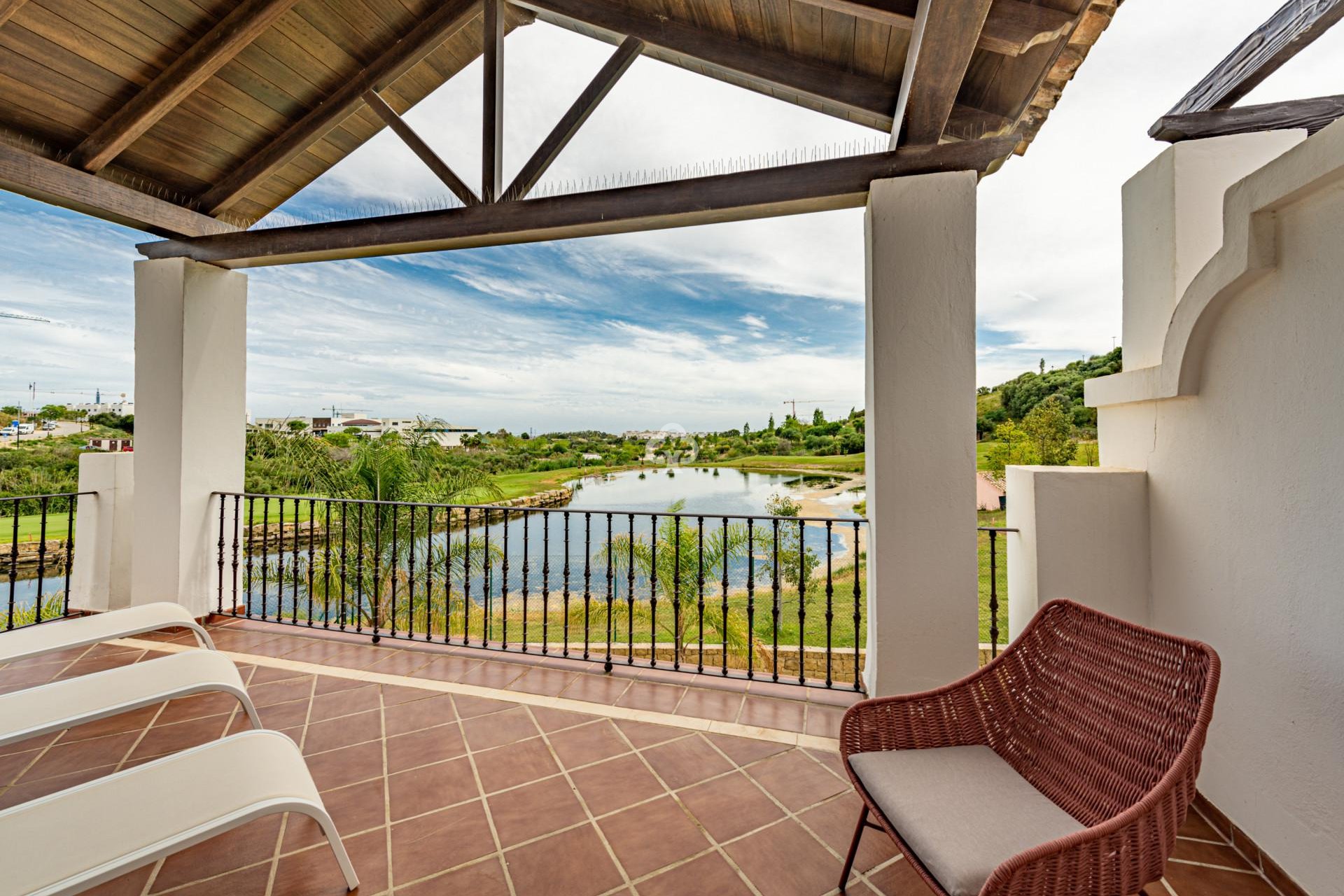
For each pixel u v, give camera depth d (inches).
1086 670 64.4
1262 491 71.5
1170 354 86.5
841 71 116.3
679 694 120.7
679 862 72.1
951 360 107.1
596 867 71.4
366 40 138.9
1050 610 71.8
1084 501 97.3
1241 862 71.7
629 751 98.3
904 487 108.1
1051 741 63.8
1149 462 96.4
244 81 138.4
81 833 52.3
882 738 66.9
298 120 153.0
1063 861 43.0
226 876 68.7
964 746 67.6
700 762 95.1
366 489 232.8
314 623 167.3
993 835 51.1
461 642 149.5
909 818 54.0
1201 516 83.4
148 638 152.9
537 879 69.1
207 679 87.9
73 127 138.2
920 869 50.2
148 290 162.6
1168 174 99.5
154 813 55.6
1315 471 63.6
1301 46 91.4
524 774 91.2
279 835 76.4
